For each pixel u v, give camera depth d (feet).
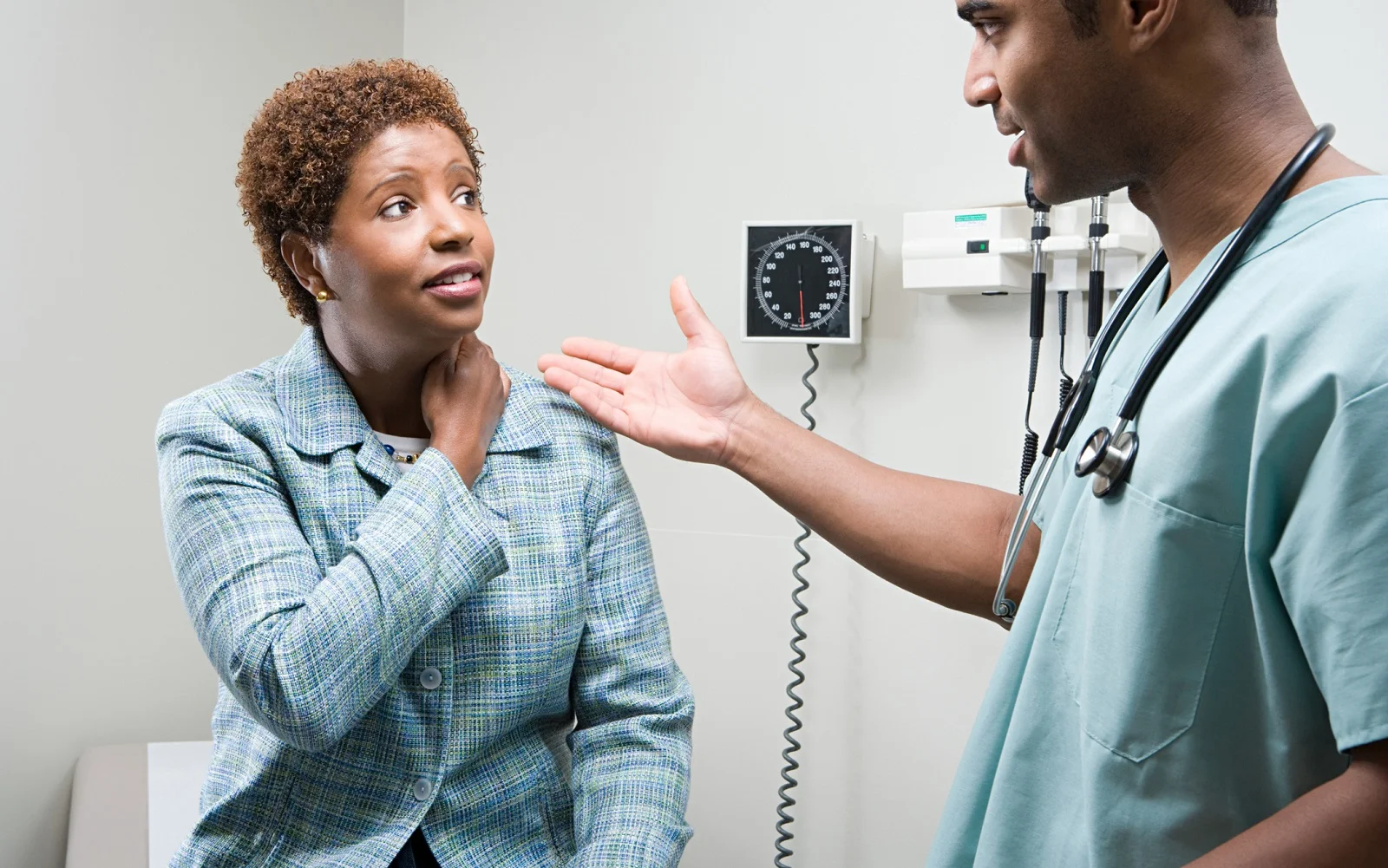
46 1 6.12
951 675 6.60
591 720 4.20
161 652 6.86
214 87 7.00
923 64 6.56
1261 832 2.23
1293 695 2.40
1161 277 3.11
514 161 7.83
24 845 6.21
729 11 7.09
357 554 3.52
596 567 4.11
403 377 3.97
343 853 3.66
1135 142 2.72
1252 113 2.61
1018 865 2.92
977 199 6.43
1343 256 2.35
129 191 6.57
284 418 3.88
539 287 7.77
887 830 6.80
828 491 4.02
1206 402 2.46
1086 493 2.90
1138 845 2.60
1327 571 2.18
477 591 3.80
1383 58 5.40
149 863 5.09
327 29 7.66
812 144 6.88
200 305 6.98
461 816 3.80
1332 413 2.23
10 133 6.00
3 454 6.04
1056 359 6.25
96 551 6.49
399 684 3.74
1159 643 2.53
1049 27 2.64
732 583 7.23
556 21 7.64
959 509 3.96
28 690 6.20
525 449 4.05
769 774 7.14
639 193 7.41
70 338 6.32
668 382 4.21
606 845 3.69
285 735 3.44
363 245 3.58
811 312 6.50
